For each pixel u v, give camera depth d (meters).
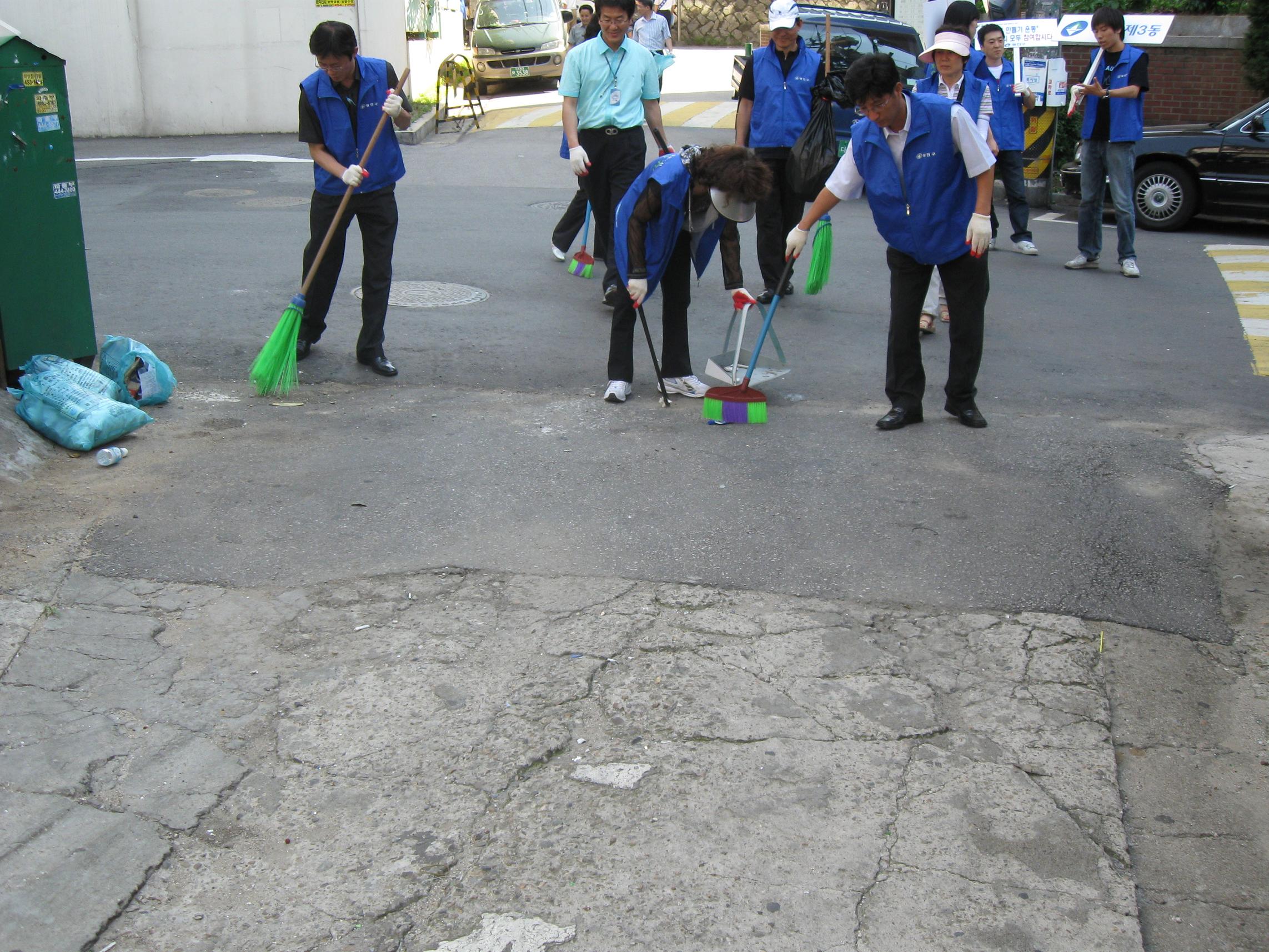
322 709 3.59
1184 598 4.31
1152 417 6.52
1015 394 6.89
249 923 2.79
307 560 4.48
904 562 4.54
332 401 6.43
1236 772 3.39
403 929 2.78
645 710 3.60
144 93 19.05
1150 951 2.76
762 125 8.28
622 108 7.99
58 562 4.40
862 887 2.92
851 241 11.29
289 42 18.88
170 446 5.63
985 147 5.49
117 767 3.30
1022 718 3.59
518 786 3.27
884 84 5.33
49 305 5.88
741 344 6.46
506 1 23.06
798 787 3.27
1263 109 12.18
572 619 4.10
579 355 7.48
